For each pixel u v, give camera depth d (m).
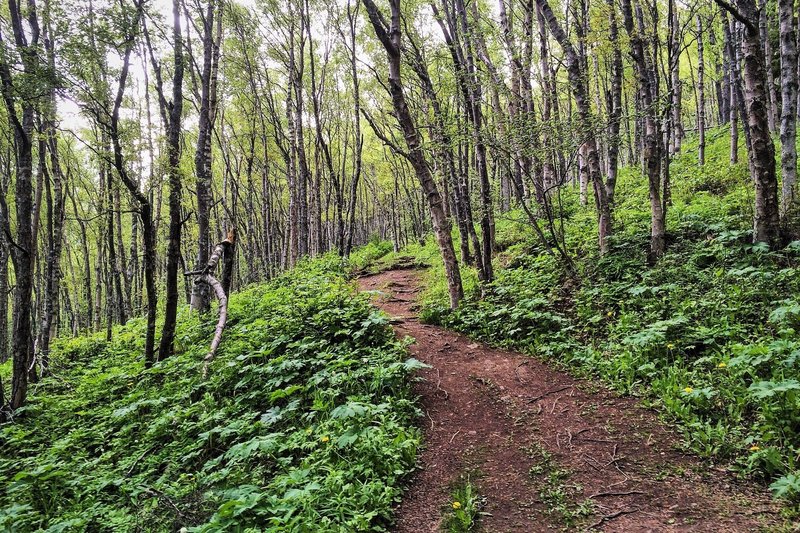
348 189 37.38
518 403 5.75
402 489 4.34
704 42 17.36
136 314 24.78
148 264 9.52
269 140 27.36
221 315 5.75
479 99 9.51
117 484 5.16
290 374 6.72
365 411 4.77
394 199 31.41
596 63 15.54
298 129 22.69
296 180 23.34
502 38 11.83
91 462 5.80
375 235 41.75
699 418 4.62
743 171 12.77
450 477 4.51
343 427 5.01
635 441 4.64
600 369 6.04
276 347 7.73
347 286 11.80
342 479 4.18
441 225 9.30
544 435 5.02
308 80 25.66
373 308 8.63
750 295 6.14
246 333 8.98
